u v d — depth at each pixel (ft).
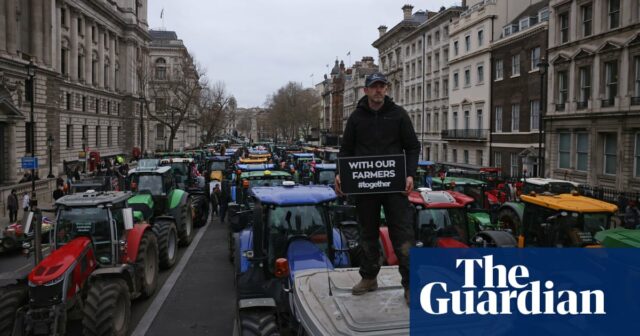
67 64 193.88
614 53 93.40
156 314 36.91
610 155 96.78
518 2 147.23
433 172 98.78
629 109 89.30
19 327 27.07
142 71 249.34
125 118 260.21
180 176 79.25
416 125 210.79
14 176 134.10
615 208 37.11
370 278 14.85
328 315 13.61
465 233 38.93
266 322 20.58
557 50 110.93
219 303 39.47
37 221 29.81
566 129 108.17
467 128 162.30
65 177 150.30
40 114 150.41
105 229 32.58
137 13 283.59
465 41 162.61
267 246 27.61
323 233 28.89
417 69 209.56
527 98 126.31
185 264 52.01
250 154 132.46
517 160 130.41
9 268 52.44
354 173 13.92
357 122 14.43
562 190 60.80
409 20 225.35
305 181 87.15
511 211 53.42
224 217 80.07
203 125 273.95
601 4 96.89
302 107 423.64
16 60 133.08
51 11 165.48
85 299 30.83
